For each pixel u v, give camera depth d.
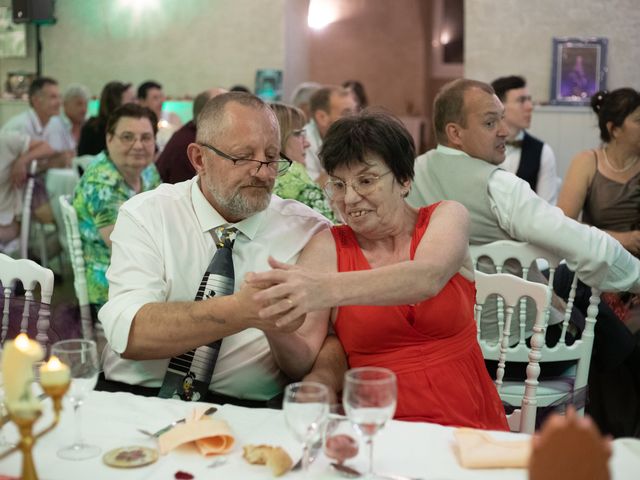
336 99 4.86
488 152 2.95
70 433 1.54
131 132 3.46
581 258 2.67
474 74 6.50
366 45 11.05
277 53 7.53
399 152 1.95
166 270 2.12
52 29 7.88
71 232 3.40
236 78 7.63
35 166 5.28
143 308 1.95
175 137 4.42
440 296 1.98
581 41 6.27
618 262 2.68
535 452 1.08
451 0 10.80
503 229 2.90
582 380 2.70
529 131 6.41
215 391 2.15
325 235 2.10
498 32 6.42
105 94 5.56
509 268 2.90
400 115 11.12
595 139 6.32
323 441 1.46
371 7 10.97
